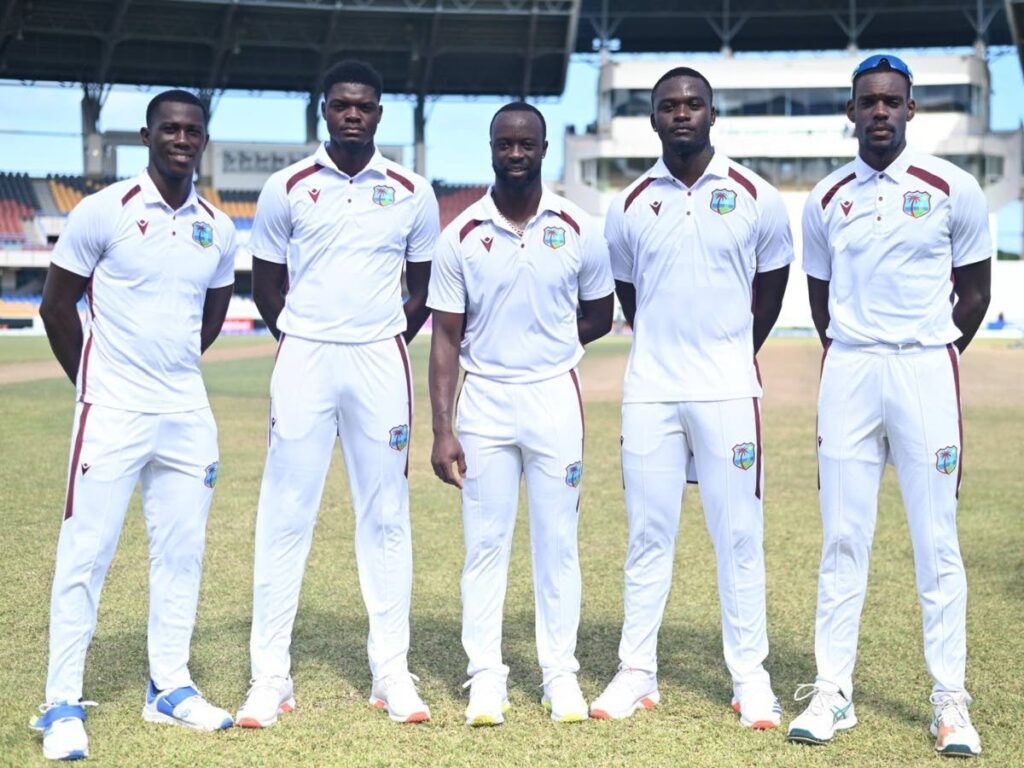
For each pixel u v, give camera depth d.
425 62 36.41
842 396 3.46
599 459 9.02
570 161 37.50
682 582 5.21
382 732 3.41
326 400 3.59
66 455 8.73
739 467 3.54
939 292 3.37
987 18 37.22
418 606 4.80
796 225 36.00
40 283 37.31
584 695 3.75
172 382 3.47
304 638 4.34
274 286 3.72
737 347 3.57
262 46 34.41
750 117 36.22
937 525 3.40
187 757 3.20
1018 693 3.72
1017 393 15.18
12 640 4.21
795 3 37.00
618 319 34.75
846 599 3.48
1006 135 36.06
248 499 7.09
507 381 3.57
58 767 3.13
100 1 31.11
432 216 3.76
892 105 3.30
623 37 40.62
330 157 3.57
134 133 37.22
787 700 3.73
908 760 3.20
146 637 4.32
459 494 7.39
